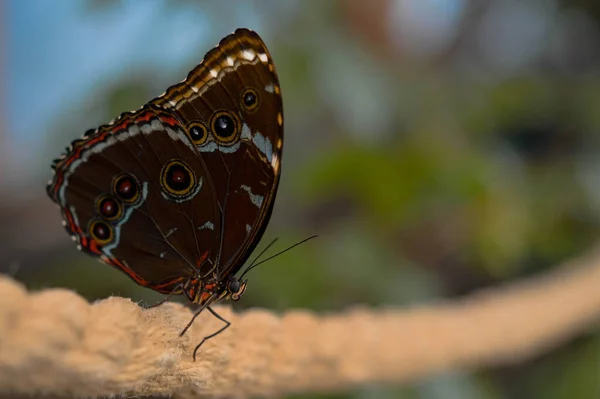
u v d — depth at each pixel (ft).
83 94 2.24
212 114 1.77
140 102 2.22
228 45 1.77
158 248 1.78
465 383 2.22
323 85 2.16
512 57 3.59
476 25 3.36
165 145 1.76
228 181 1.78
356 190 2.39
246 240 1.81
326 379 1.76
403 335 1.89
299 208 2.72
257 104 1.78
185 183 1.77
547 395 2.68
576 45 3.70
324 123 2.55
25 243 3.06
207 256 1.80
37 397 1.50
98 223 1.76
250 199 1.80
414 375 1.91
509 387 2.91
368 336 1.81
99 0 2.21
